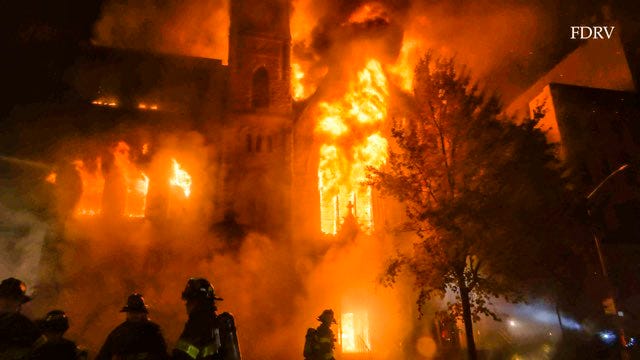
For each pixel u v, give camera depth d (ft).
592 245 85.76
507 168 48.49
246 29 86.43
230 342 16.37
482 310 47.24
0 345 16.35
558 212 56.29
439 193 50.37
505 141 49.75
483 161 49.01
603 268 62.39
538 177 51.57
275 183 77.56
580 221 62.39
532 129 52.37
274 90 83.25
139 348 15.11
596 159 106.63
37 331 17.33
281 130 81.00
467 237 46.03
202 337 14.85
